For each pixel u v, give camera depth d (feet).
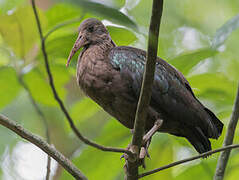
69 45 34.35
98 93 31.40
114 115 32.58
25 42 31.27
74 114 41.55
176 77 31.71
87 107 41.24
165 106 30.73
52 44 33.09
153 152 39.42
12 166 50.16
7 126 24.94
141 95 24.41
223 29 30.32
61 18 32.58
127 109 31.27
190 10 56.54
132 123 32.35
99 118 54.95
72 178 37.81
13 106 53.78
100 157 38.40
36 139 25.32
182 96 31.04
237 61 48.08
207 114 31.73
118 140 38.83
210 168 39.27
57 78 37.65
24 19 30.30
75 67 37.40
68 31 34.12
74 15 32.58
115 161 38.93
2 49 32.94
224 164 32.40
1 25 30.27
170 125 31.76
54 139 54.75
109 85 30.86
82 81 32.17
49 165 29.43
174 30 54.03
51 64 36.09
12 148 50.70
